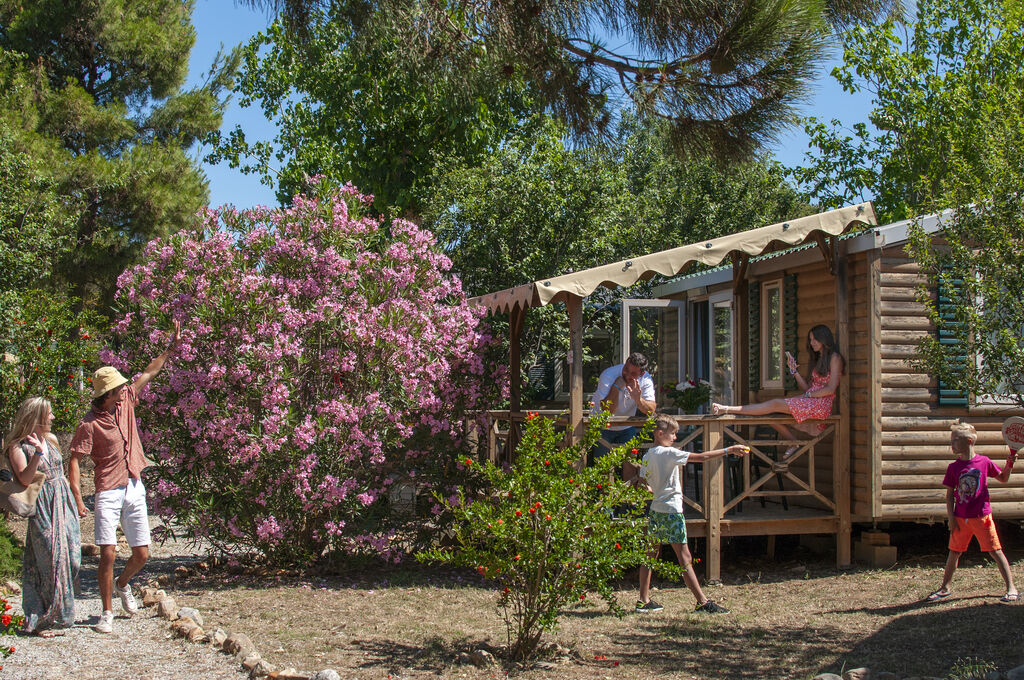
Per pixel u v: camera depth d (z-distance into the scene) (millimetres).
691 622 6629
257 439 7969
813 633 6262
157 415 8477
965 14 18219
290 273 8820
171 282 8531
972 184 7145
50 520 5980
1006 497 9102
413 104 20750
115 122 18391
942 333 8875
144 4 20703
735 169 8398
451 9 7578
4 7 19031
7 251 10812
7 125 12703
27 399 6008
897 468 8766
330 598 7391
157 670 5117
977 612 6609
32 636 5875
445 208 17281
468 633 6223
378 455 8406
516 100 20922
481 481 9344
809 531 8805
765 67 7387
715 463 8500
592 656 5637
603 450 8672
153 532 8695
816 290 10039
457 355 9508
